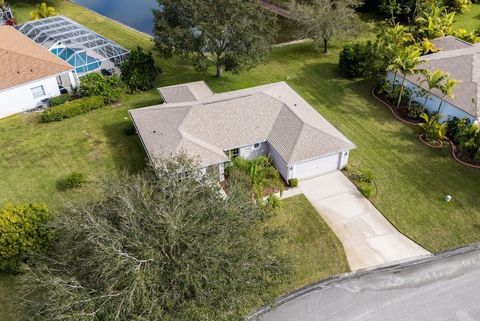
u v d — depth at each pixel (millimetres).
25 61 39625
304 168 30969
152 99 41156
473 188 30359
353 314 22812
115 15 63719
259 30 39156
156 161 25219
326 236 26969
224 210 19672
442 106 36375
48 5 64062
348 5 51406
